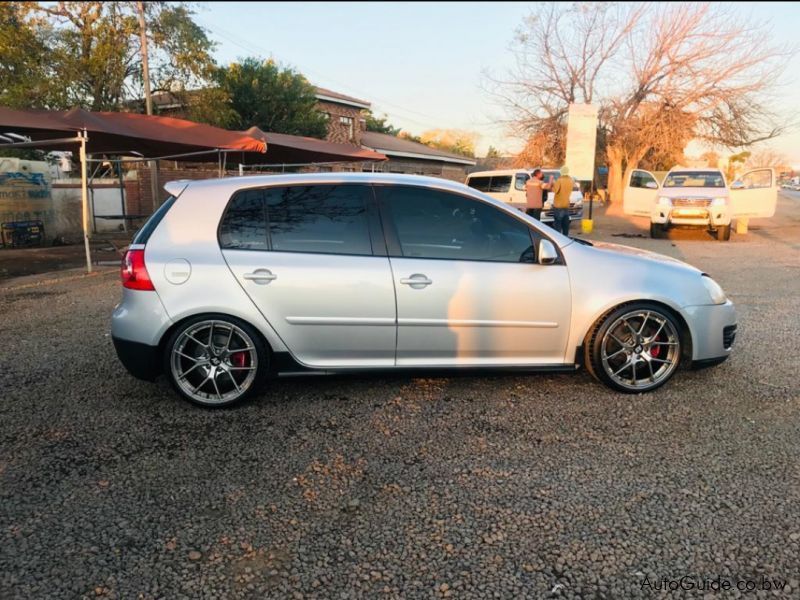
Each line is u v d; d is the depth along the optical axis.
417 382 4.26
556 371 4.00
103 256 11.85
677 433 3.42
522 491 2.82
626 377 4.04
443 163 32.97
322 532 2.52
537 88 28.31
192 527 2.55
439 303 3.78
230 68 20.44
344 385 4.20
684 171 15.57
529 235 3.93
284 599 2.12
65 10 18.00
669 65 25.05
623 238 15.47
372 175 3.94
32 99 17.02
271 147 12.59
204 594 2.15
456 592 2.16
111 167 18.75
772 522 2.55
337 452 3.22
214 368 3.77
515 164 29.31
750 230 17.75
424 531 2.52
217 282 3.66
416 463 3.10
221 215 3.78
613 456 3.15
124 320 3.68
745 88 23.39
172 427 3.52
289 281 3.69
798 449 3.21
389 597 2.13
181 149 11.55
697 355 4.03
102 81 18.55
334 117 27.86
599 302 3.86
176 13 18.75
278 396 4.00
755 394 3.99
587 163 17.22
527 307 3.85
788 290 7.75
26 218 14.34
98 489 2.84
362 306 3.75
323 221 3.82
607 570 2.27
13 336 5.54
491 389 4.12
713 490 2.81
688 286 3.98
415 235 3.85
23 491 2.82
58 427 3.52
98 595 2.14
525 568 2.29
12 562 2.30
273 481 2.92
